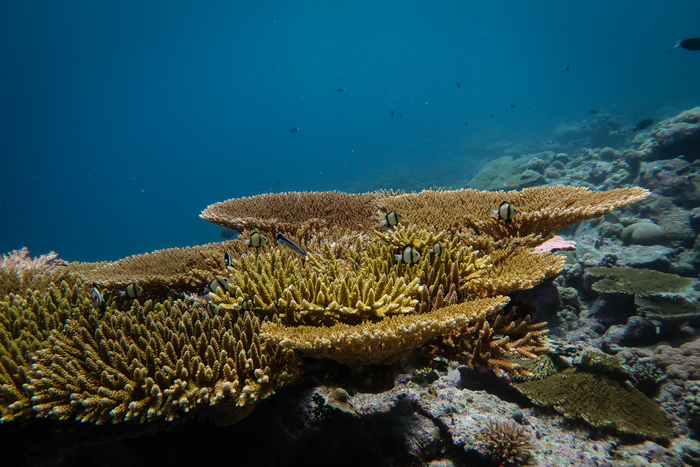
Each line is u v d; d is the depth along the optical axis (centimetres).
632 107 1449
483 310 88
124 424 87
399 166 1747
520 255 117
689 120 354
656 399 146
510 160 766
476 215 158
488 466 126
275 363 92
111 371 85
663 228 283
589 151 564
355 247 129
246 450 105
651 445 129
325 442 114
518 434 129
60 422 85
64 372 84
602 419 136
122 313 101
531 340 101
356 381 93
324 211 184
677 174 321
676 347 169
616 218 327
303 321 96
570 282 231
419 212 164
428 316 88
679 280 196
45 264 170
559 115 2008
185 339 93
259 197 205
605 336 185
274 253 120
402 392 141
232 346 91
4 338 96
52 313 111
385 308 91
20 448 83
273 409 110
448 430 133
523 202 165
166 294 130
